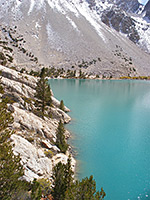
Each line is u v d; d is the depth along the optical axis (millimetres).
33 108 35062
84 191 12656
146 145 32906
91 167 24828
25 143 20516
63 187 15016
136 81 193750
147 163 26469
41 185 16062
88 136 36281
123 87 128500
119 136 37094
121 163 26281
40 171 18359
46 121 34281
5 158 10773
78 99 75812
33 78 47000
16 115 26094
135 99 81312
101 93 95375
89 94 90312
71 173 18328
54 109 42688
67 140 33781
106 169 24547
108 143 33281
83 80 177875
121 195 19594
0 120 11414
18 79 41688
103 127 42250
